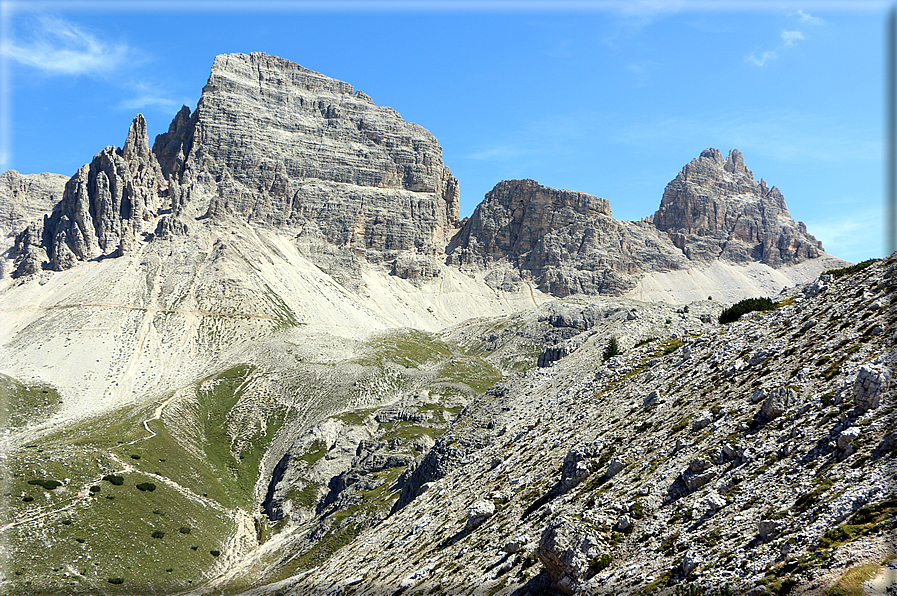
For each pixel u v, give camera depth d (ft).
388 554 278.05
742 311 309.01
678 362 263.08
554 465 241.55
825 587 97.40
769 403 162.50
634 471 183.83
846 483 119.34
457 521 255.29
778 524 120.78
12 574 413.59
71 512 505.66
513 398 438.40
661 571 131.54
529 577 166.20
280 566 487.20
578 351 489.26
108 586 435.94
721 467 156.15
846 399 144.77
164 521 556.51
